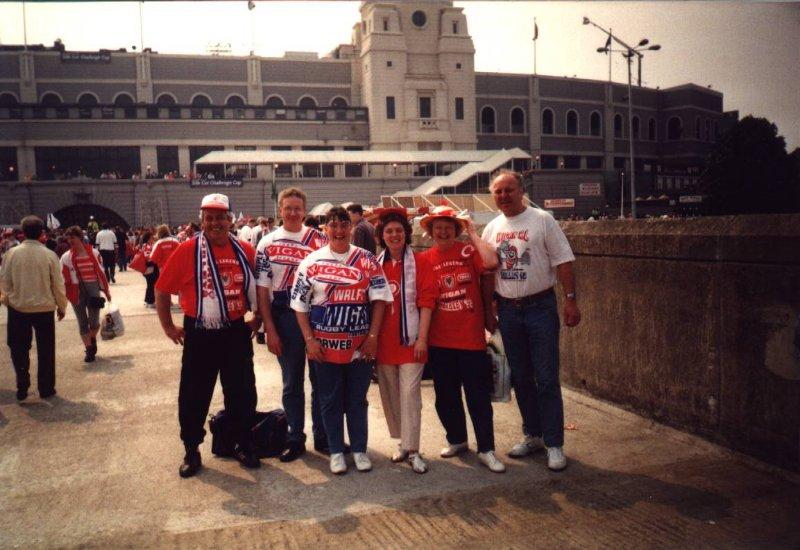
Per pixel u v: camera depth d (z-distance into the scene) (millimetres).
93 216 48156
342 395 4188
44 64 54469
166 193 48125
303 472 4129
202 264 4121
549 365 4102
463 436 4367
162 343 8977
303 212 4488
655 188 54406
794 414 3732
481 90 64312
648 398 4891
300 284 4070
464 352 4133
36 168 51750
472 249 4188
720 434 4250
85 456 4484
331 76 62281
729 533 3158
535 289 4172
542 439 4398
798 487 3643
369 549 3104
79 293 7656
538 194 52188
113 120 53000
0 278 5988
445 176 50594
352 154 52375
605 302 5352
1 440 4852
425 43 61594
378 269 4074
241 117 56719
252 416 4359
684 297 4508
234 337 4258
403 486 3855
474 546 3115
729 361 4156
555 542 3133
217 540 3221
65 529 3371
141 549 3146
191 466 4113
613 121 68750
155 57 57062
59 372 7215
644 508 3461
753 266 3955
